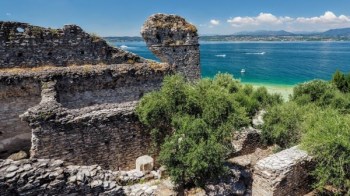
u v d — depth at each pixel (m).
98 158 15.76
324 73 112.12
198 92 16.83
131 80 24.61
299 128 20.53
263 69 125.88
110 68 23.72
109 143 15.95
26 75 20.56
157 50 29.22
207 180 14.49
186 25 30.25
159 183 14.39
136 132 16.73
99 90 23.34
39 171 10.25
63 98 21.92
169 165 13.66
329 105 28.22
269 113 22.31
